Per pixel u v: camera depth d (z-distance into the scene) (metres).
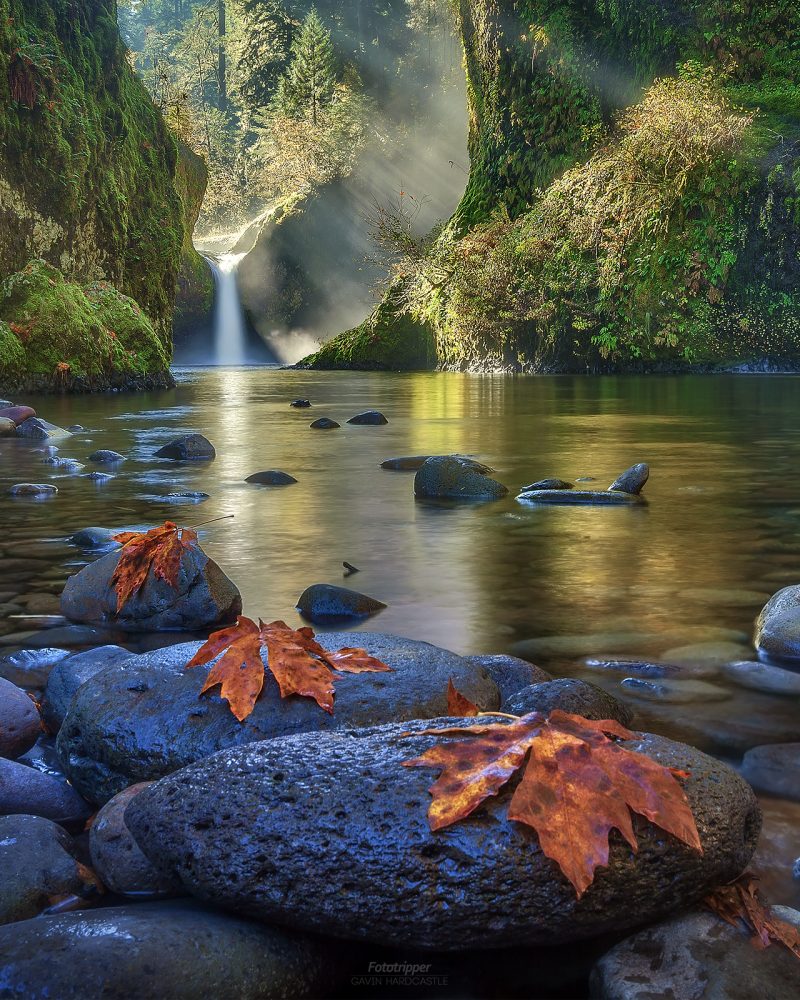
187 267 44.31
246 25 57.78
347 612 3.63
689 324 24.64
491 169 30.88
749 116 23.81
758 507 5.98
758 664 3.04
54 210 21.08
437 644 3.27
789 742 2.44
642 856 1.62
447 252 30.69
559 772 1.67
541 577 4.21
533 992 1.60
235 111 66.94
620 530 5.27
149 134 26.23
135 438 10.55
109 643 3.31
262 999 1.53
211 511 5.87
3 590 3.98
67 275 21.55
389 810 1.66
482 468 7.31
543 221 27.19
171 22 86.88
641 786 1.66
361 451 9.12
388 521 5.55
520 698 2.44
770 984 1.48
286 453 8.98
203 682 2.33
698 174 24.02
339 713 2.21
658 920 1.65
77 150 21.67
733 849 1.71
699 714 2.64
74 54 22.73
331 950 1.66
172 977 1.50
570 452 8.97
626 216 25.17
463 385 21.53
